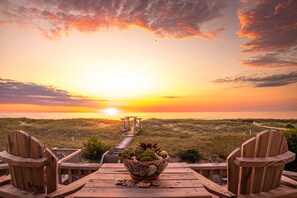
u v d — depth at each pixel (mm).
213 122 36969
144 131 27047
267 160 2271
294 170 8945
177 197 1883
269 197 2381
